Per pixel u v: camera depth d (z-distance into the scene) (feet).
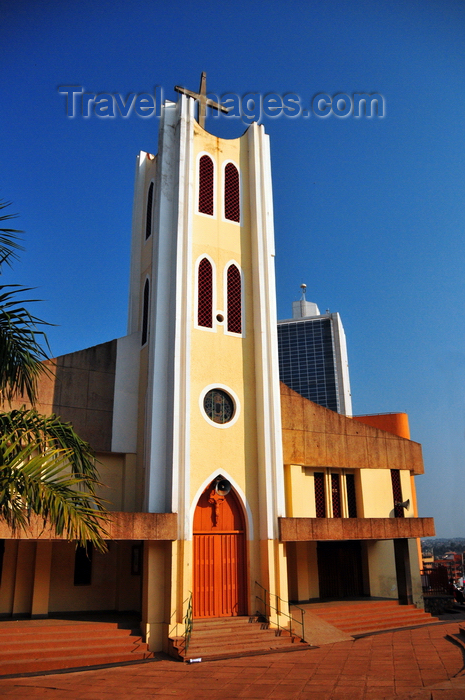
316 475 75.61
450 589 91.66
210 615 56.75
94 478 38.78
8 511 31.30
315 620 62.08
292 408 73.72
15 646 48.26
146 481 57.52
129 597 62.75
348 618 65.72
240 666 46.06
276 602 57.67
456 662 42.52
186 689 39.27
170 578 53.31
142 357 67.41
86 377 64.54
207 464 59.67
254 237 69.87
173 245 63.82
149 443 58.08
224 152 72.08
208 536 58.90
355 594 78.33
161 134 69.21
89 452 38.70
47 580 58.59
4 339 34.32
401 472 81.82
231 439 61.98
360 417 104.78
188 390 58.85
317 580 74.69
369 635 61.05
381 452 80.07
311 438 74.23
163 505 56.34
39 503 30.45
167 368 60.34
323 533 63.05
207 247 66.85
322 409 76.48
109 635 52.47
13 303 34.45
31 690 39.81
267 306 66.95
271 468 61.77
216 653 50.42
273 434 62.75
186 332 60.49
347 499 77.05
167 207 65.67
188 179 65.92
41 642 49.21
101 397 64.80
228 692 37.96
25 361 34.86
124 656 49.47
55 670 46.19
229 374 64.03
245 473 61.82
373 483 78.43
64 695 38.32
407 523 71.15
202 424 60.59
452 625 67.10
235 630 54.65
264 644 52.95
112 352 66.85
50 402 61.82
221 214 69.05
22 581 58.34
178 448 57.21
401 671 40.86
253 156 72.84
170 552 54.08
